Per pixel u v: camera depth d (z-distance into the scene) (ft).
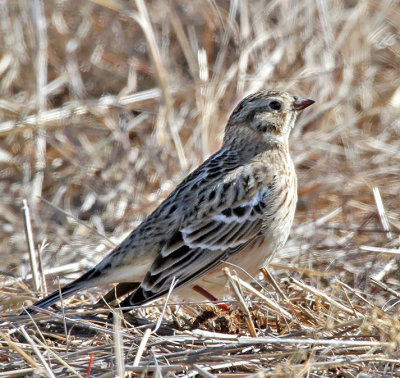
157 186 47.70
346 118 51.11
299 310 32.24
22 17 54.08
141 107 51.31
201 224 33.14
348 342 28.04
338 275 38.24
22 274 38.86
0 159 48.91
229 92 50.80
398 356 27.91
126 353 28.60
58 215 45.65
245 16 53.93
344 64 52.90
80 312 31.09
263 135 36.11
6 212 45.65
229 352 28.53
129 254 32.73
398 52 55.01
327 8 54.85
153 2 56.59
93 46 54.90
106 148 49.29
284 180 35.12
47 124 49.83
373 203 45.68
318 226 42.96
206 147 47.91
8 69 53.36
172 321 32.63
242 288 32.86
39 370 26.43
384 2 55.93
